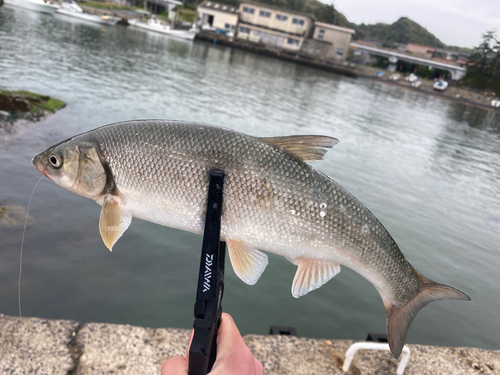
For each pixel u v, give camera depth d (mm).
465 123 30047
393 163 13859
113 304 4500
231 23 63000
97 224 6070
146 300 4695
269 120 17156
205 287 856
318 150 1328
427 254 7352
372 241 1423
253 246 1250
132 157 1248
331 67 58219
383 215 8797
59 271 4828
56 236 5516
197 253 5941
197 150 1212
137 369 2898
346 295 5672
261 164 1229
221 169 1191
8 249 5004
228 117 16125
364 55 72000
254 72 36562
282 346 3457
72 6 44625
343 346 3561
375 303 5594
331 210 1314
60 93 14062
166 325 4340
